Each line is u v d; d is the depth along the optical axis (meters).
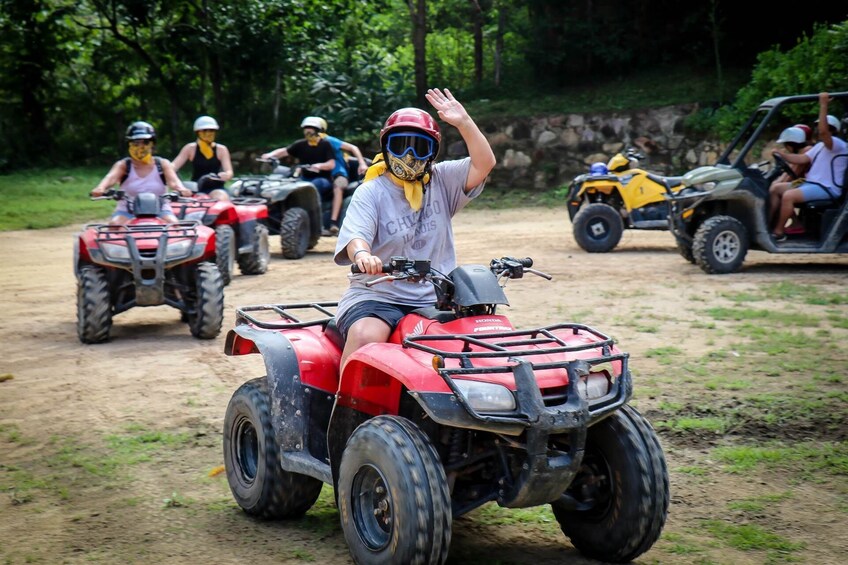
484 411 3.43
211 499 4.79
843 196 11.30
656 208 13.90
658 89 25.05
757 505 4.57
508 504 3.63
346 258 4.15
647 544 3.80
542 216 20.97
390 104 26.50
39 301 10.97
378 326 3.98
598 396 3.76
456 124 4.17
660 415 5.95
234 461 4.61
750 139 11.59
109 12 29.75
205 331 8.55
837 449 5.31
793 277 11.27
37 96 30.23
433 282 3.93
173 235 8.67
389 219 4.15
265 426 4.34
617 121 23.70
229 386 6.96
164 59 29.64
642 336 8.09
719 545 4.11
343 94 26.30
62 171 28.38
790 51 20.78
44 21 29.31
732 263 11.57
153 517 4.54
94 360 7.81
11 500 4.77
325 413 4.30
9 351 8.20
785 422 5.77
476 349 3.73
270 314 9.52
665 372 6.88
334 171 14.97
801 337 7.84
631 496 3.77
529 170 24.55
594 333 3.99
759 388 6.42
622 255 13.69
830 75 19.16
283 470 4.30
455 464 3.74
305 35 28.72
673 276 11.44
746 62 25.67
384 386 3.94
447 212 4.30
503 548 4.15
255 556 4.05
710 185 11.52
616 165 14.48
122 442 5.68
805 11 25.05
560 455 3.58
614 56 26.34
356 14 30.95
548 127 24.42
